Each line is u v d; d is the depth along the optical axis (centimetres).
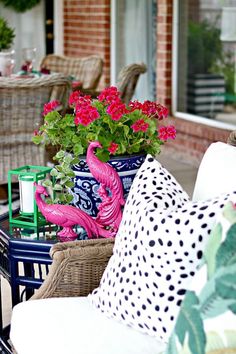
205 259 180
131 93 532
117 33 796
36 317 223
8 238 256
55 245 240
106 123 258
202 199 237
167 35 698
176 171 646
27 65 607
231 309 167
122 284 214
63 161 258
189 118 692
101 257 241
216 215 199
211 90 665
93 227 253
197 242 200
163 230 204
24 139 487
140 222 212
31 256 251
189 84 693
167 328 204
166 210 210
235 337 164
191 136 674
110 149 253
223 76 647
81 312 224
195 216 201
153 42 747
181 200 222
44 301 234
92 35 825
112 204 253
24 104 475
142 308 208
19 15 891
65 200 259
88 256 239
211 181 237
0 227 268
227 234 176
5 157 487
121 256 217
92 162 252
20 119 480
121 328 214
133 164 262
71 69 684
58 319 220
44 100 479
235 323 165
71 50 883
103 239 245
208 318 169
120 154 259
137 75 528
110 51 804
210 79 664
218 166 237
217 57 654
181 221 203
